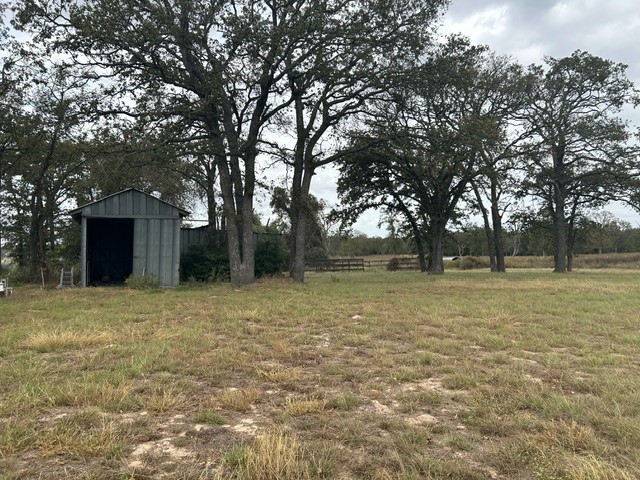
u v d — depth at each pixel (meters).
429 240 36.00
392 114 22.50
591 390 5.04
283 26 17.16
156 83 17.97
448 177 28.69
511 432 3.91
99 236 24.05
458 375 5.55
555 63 30.05
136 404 4.48
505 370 5.82
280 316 10.49
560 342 7.66
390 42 18.72
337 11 17.84
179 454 3.47
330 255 73.44
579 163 31.69
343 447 3.60
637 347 7.25
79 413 4.19
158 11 16.25
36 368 5.71
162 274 19.27
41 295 15.30
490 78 28.08
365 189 32.22
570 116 30.70
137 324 9.05
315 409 4.42
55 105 18.02
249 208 19.58
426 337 8.07
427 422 4.16
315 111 20.91
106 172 21.56
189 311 11.04
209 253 22.48
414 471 3.19
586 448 3.57
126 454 3.45
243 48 17.08
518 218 36.56
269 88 19.11
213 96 16.98
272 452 3.33
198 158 21.08
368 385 5.23
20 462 3.30
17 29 16.55
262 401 4.72
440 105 23.42
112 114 17.94
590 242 42.41
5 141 21.08
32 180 25.97
